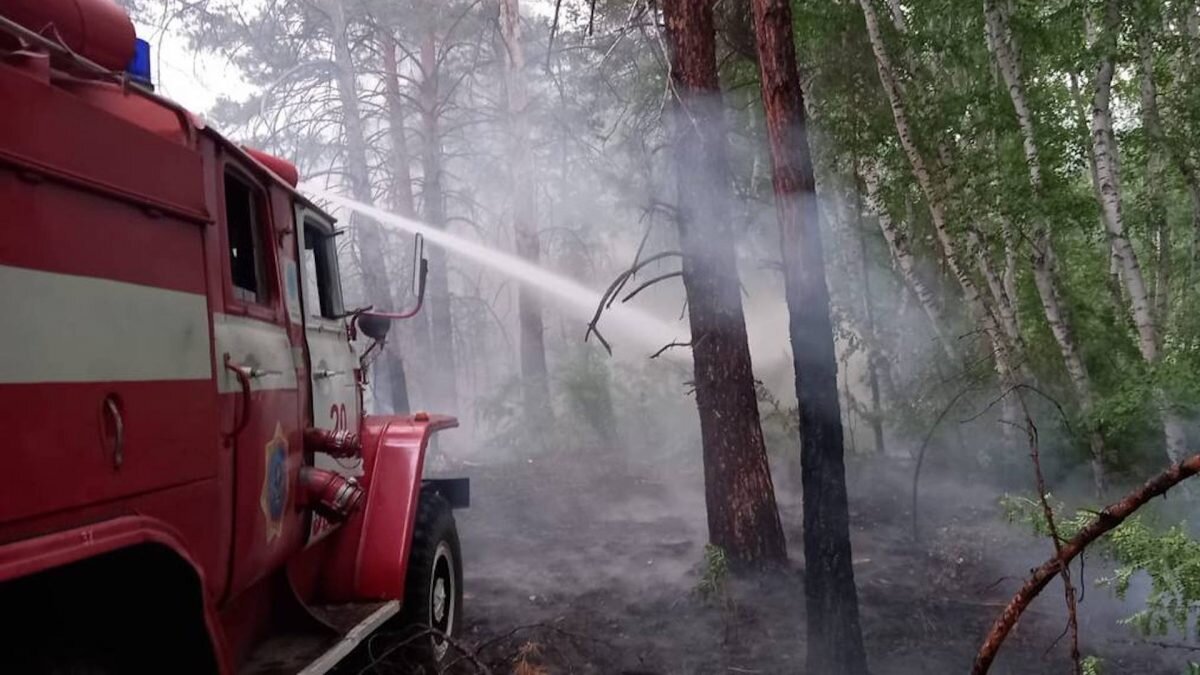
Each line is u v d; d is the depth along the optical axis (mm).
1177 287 10102
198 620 2824
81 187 2459
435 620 5148
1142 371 7414
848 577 4730
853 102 9727
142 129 2766
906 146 8477
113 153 2604
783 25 4840
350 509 4125
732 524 6629
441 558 5289
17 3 2703
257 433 3520
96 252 2516
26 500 2197
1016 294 9859
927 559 7344
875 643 5598
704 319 6672
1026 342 9398
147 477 2678
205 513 3027
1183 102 7668
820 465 4734
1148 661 5230
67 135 2414
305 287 4461
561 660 5414
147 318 2736
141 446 2658
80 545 2314
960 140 9281
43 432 2268
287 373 3947
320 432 4160
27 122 2279
